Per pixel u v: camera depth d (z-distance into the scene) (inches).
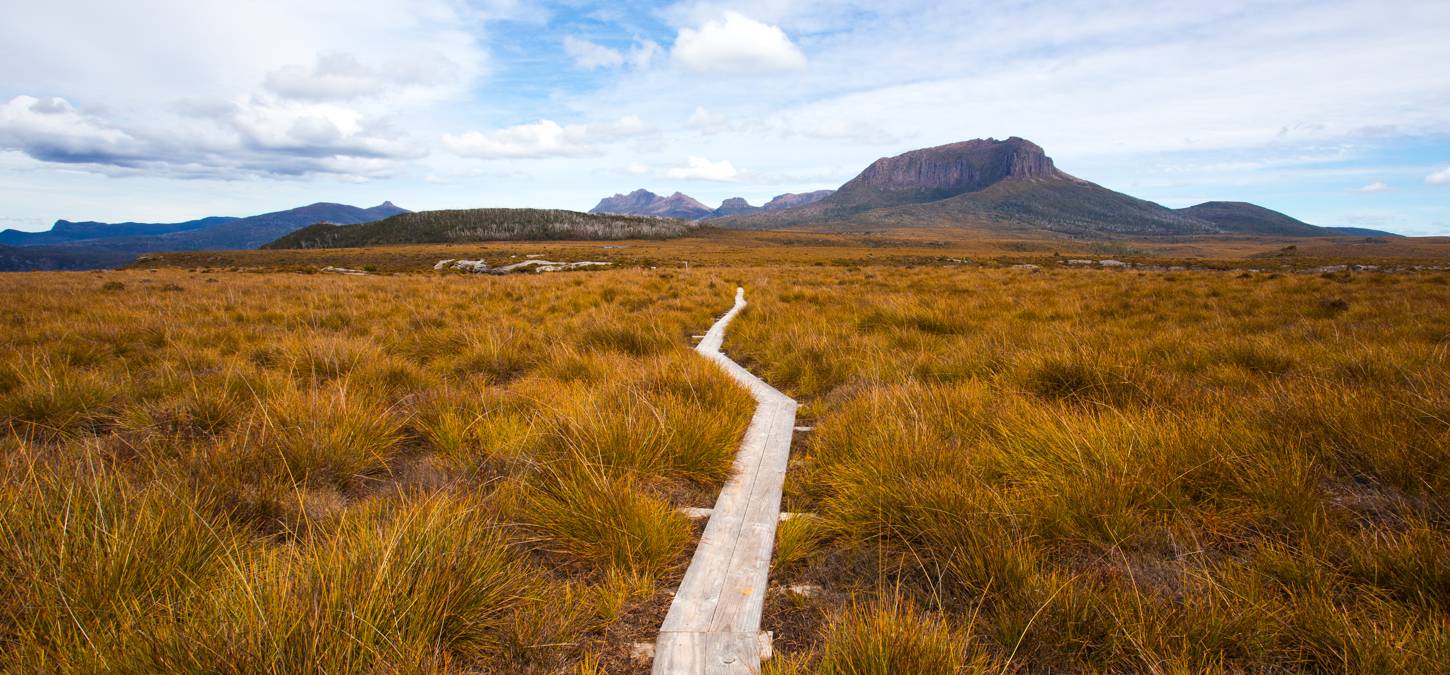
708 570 114.7
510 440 173.2
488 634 93.2
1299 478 124.9
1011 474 143.5
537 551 122.9
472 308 518.0
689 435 167.6
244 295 589.6
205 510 118.6
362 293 627.2
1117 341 309.7
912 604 95.0
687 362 256.4
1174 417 162.9
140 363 276.8
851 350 315.9
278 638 76.1
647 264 2336.4
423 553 97.9
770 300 585.6
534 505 133.8
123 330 337.1
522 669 86.9
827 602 105.2
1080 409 190.1
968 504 120.5
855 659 82.7
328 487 144.6
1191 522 119.3
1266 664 83.7
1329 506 120.4
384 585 89.5
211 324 395.9
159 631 78.7
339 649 77.8
